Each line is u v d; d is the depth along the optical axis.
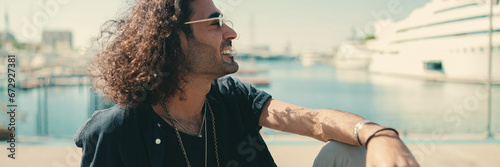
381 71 33.47
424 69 29.02
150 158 1.00
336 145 1.01
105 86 1.11
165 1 1.03
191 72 1.04
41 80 7.83
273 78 32.19
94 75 1.18
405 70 30.31
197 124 1.13
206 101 1.15
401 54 30.00
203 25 1.02
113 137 0.96
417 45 28.83
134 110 1.01
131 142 0.99
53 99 10.00
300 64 42.78
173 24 1.01
